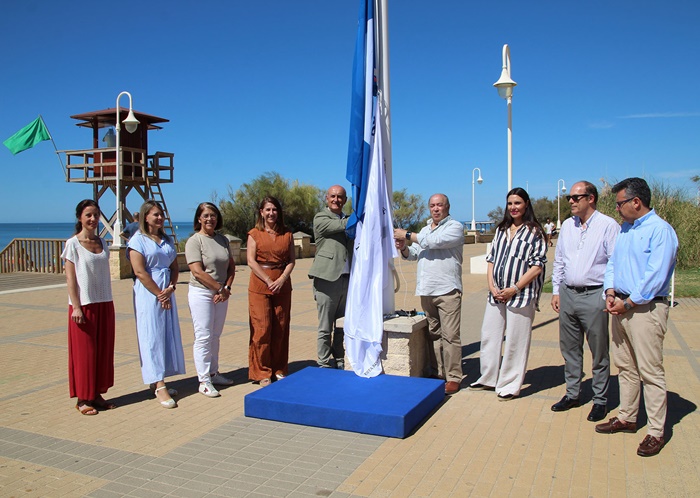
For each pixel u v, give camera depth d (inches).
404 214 1829.5
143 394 236.4
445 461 165.8
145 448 178.4
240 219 1359.5
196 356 234.2
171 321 232.8
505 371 219.9
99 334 214.4
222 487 151.3
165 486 152.3
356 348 228.5
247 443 181.2
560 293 206.7
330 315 251.1
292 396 203.9
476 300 496.4
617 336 180.5
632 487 148.3
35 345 330.3
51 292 580.4
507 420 198.5
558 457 167.3
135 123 680.4
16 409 217.0
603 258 194.2
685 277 645.9
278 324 248.7
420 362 244.1
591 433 185.8
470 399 222.1
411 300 511.2
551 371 261.6
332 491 148.1
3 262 807.1
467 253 1133.7
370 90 229.0
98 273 212.8
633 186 169.9
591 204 197.3
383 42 237.0
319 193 1509.6
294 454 171.9
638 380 181.6
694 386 235.6
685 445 174.9
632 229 173.0
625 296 173.0
